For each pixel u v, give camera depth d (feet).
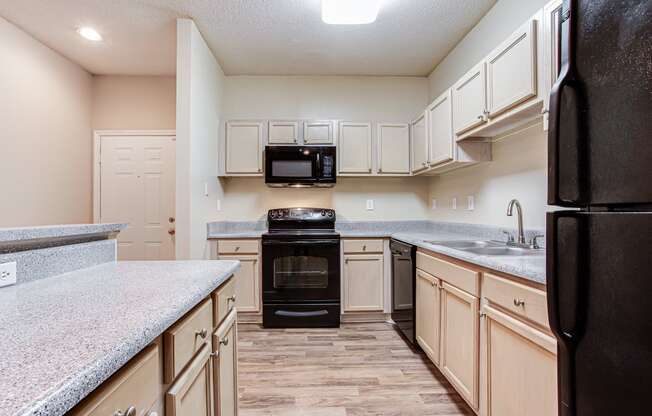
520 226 6.38
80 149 11.22
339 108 11.84
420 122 10.24
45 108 9.71
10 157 8.64
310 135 10.88
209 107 9.71
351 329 9.52
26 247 3.38
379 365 7.27
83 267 4.12
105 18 8.23
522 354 4.01
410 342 8.28
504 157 7.35
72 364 1.63
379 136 11.00
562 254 2.44
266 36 9.00
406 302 8.36
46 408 1.33
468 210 9.11
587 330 2.25
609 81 2.05
